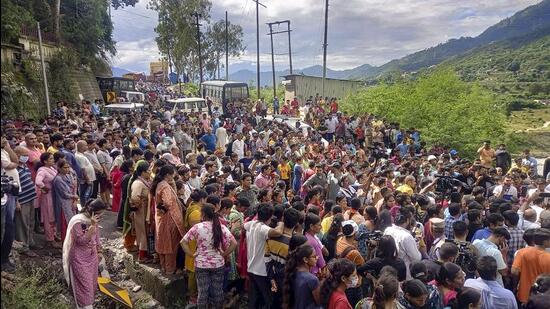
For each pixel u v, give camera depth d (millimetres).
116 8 33750
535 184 9781
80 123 15266
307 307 4320
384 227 6199
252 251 5594
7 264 6035
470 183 10422
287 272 4574
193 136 15555
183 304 6555
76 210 7344
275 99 30531
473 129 22562
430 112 24359
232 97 28875
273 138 15172
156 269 6875
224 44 54375
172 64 54375
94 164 9438
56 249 7145
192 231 5641
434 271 4652
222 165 10312
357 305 4453
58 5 23406
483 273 4559
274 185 8570
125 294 6582
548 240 5191
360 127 19047
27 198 6926
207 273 5625
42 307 5508
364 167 11883
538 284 4418
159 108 25906
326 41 29312
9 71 15398
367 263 4859
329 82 36188
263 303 5816
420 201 7145
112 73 32281
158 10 50406
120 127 13797
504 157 14211
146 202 7047
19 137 9086
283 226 5359
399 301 4125
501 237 5570
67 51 23438
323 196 8766
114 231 8664
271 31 39000
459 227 5465
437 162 12508
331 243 5812
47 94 17141
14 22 17156
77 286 5574
